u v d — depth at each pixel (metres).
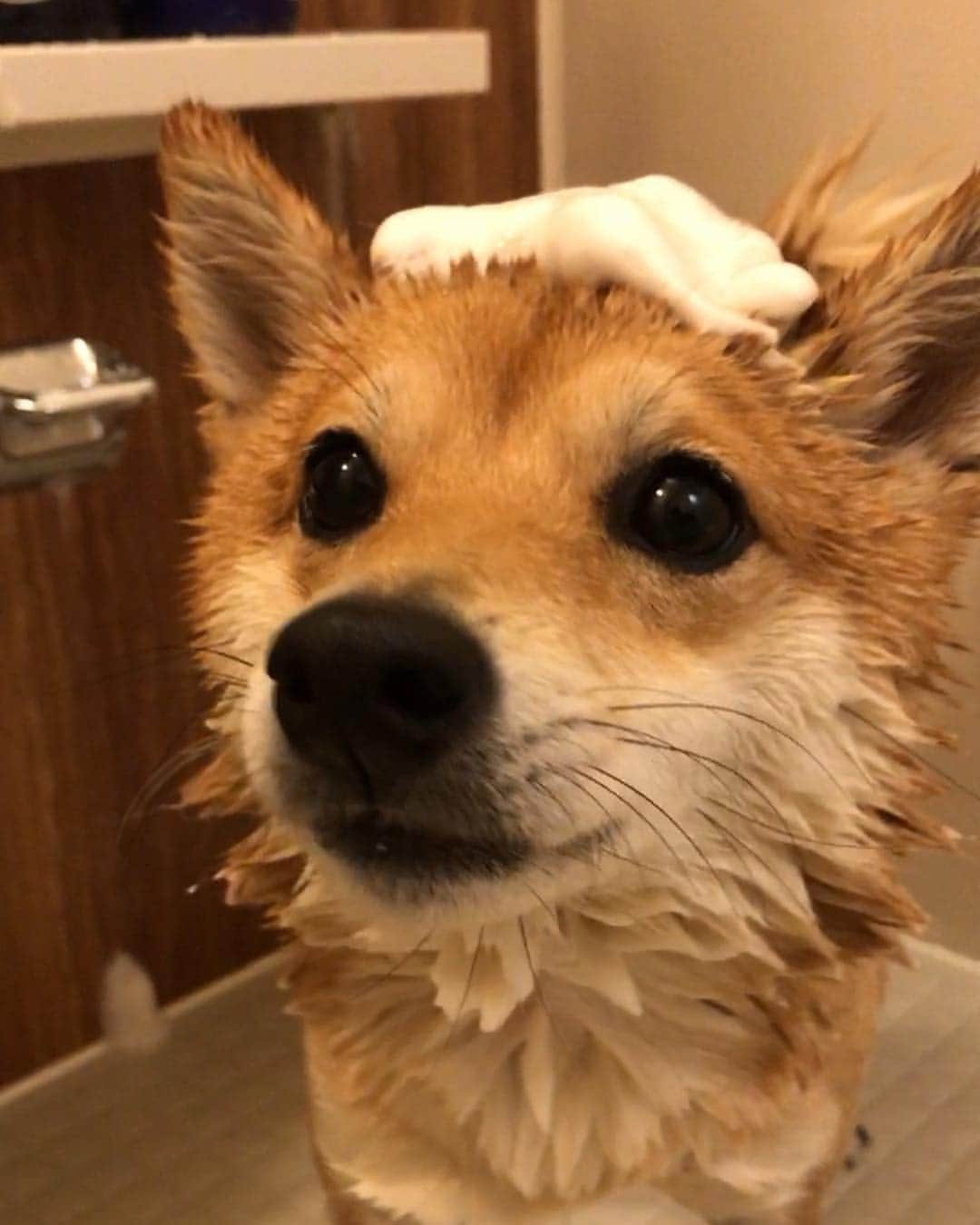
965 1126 0.32
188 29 0.28
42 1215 0.30
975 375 0.22
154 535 0.34
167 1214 0.30
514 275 0.22
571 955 0.21
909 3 0.32
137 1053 0.35
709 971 0.22
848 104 0.33
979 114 0.31
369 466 0.21
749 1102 0.23
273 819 0.20
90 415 0.25
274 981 0.38
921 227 0.21
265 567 0.22
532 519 0.19
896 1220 0.29
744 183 0.36
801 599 0.20
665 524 0.19
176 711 0.35
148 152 0.31
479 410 0.20
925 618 0.21
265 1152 0.32
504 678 0.17
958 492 0.22
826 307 0.22
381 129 0.36
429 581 0.17
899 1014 0.35
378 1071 0.23
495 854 0.18
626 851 0.19
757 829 0.21
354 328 0.23
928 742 0.22
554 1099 0.23
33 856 0.34
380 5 0.35
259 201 0.24
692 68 0.36
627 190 0.22
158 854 0.36
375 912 0.19
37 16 0.26
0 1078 0.35
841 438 0.22
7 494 0.29
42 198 0.31
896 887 0.22
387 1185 0.24
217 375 0.24
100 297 0.32
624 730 0.18
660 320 0.21
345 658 0.16
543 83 0.39
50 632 0.33
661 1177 0.24
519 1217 0.24
